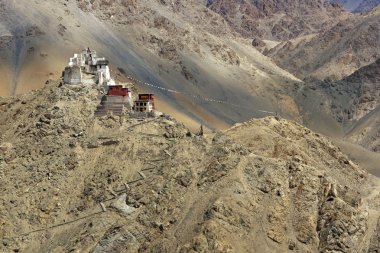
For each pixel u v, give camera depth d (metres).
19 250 198.38
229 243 183.38
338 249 192.25
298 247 191.12
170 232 189.75
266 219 193.75
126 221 197.00
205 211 192.25
